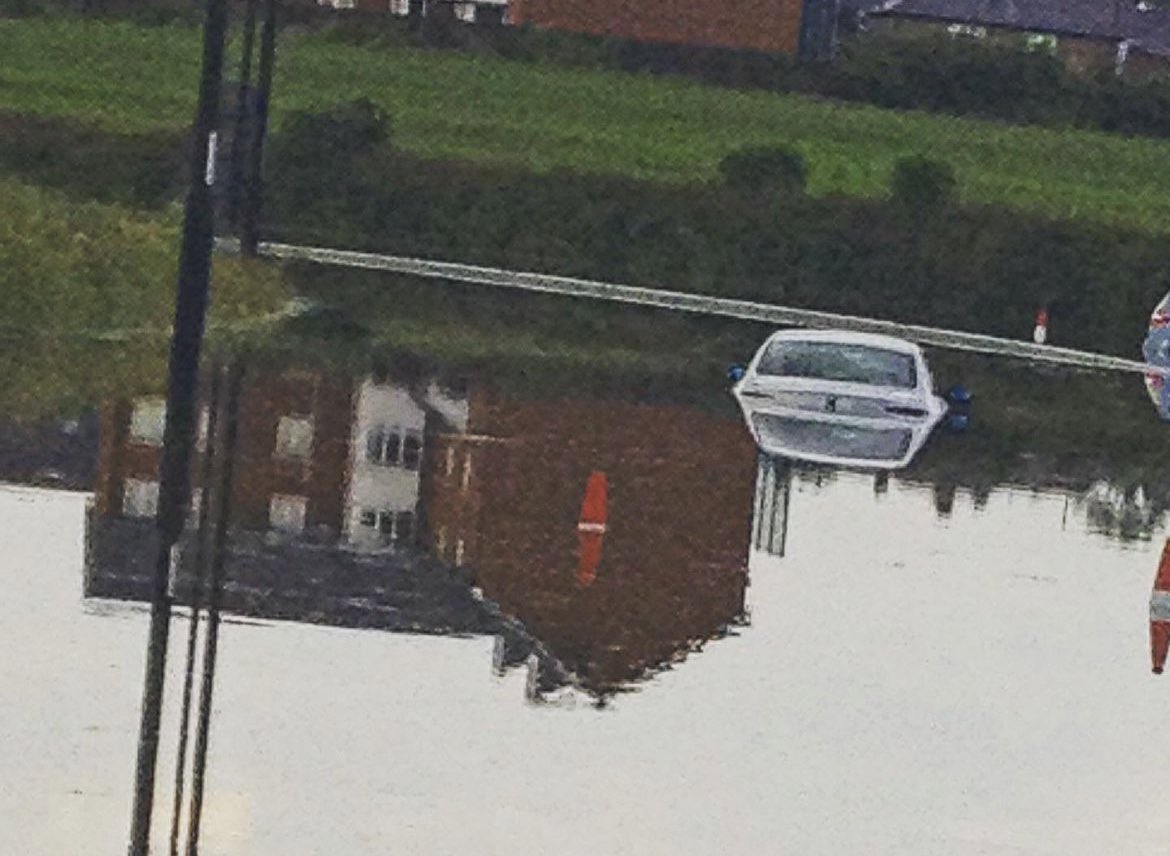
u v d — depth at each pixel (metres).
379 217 72.94
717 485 51.22
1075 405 69.12
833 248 76.06
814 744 35.81
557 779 33.12
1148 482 58.34
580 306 69.69
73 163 69.75
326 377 55.81
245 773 31.70
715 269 75.06
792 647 40.44
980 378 70.25
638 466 52.06
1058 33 137.00
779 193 77.12
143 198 69.69
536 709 35.94
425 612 40.72
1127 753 37.19
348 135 73.62
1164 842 33.59
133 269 61.59
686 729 35.88
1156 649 42.50
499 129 85.31
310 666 36.38
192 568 40.16
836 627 41.78
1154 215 88.75
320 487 47.06
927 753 36.03
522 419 54.91
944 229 77.06
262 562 41.28
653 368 64.12
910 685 39.00
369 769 32.50
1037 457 60.16
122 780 30.78
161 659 34.66
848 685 38.72
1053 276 77.00
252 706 34.16
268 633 37.72
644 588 43.31
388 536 45.44
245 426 49.81
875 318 75.75
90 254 61.47
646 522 47.75
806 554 46.19
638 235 74.81
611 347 65.94
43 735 31.89
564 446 52.88
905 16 136.00
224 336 58.84
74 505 43.31
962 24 136.62
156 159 70.31
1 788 30.14
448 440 51.72
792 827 32.47
